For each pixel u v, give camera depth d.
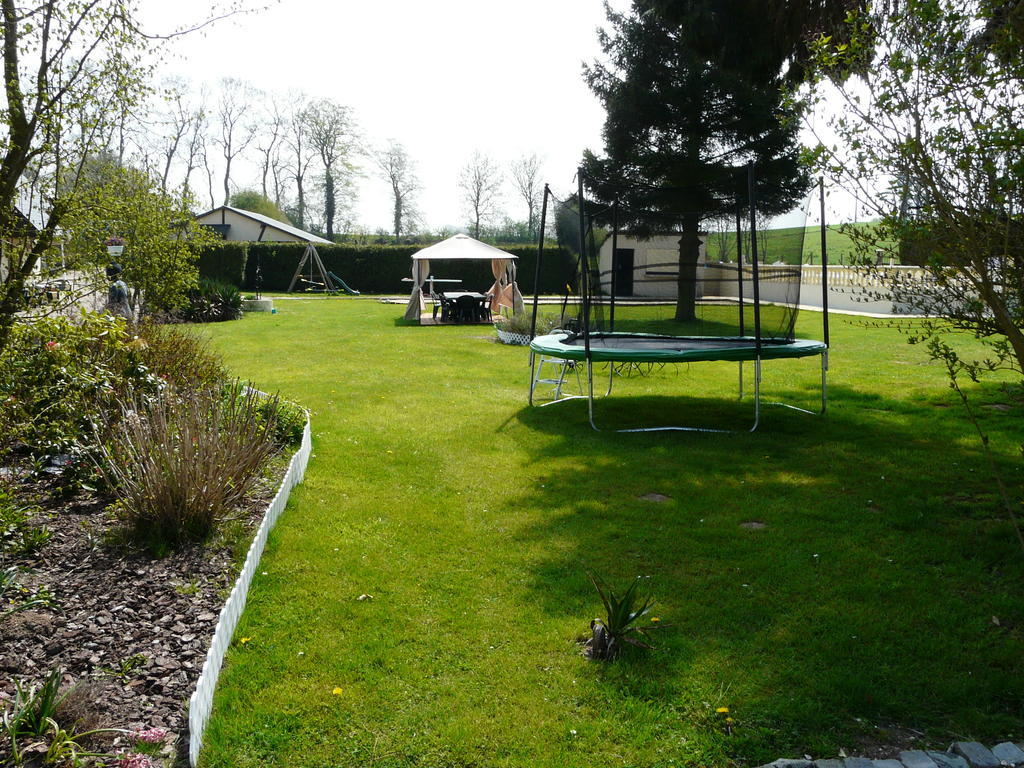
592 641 3.52
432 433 7.73
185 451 4.61
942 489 5.78
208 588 3.95
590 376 7.95
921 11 3.64
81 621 3.53
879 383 10.55
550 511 5.41
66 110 5.09
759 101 16.72
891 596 4.04
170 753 2.69
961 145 3.78
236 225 39.19
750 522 5.21
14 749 2.54
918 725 2.97
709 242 9.44
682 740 2.87
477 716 3.01
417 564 4.48
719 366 12.55
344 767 2.72
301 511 5.32
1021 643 3.53
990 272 4.02
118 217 6.25
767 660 3.41
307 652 3.48
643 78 18.20
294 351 14.08
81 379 5.28
